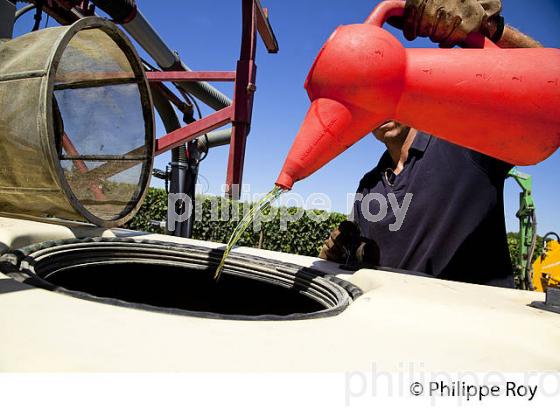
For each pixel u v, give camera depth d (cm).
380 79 98
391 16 115
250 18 260
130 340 56
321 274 142
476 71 96
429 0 107
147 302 164
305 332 67
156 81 279
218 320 70
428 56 99
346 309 92
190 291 168
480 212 186
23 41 152
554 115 94
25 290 77
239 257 162
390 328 73
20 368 46
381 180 223
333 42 102
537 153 101
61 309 67
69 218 162
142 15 253
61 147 183
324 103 105
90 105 203
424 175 199
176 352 54
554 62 95
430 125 104
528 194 346
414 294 104
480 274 189
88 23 151
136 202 192
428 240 194
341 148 111
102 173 195
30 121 130
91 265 145
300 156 108
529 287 326
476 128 100
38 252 123
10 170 143
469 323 79
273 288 155
